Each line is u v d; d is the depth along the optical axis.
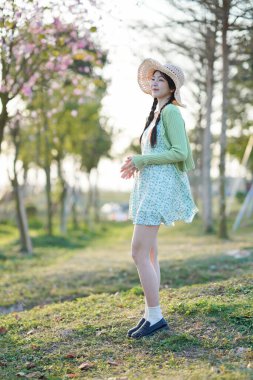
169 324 4.22
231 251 9.65
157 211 3.90
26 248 13.36
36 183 27.11
